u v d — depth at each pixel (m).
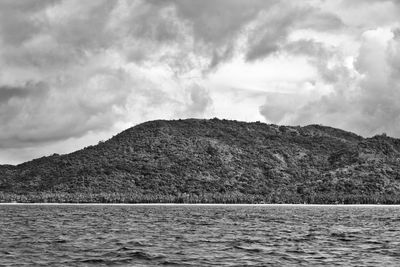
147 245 63.28
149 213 140.88
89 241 67.69
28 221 106.06
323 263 49.69
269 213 142.38
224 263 49.41
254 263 49.47
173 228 89.75
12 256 53.25
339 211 155.38
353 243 66.38
